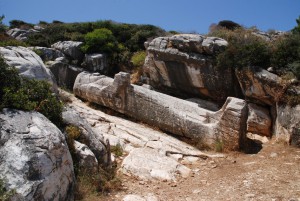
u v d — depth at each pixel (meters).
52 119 6.61
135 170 7.50
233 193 6.45
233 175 7.52
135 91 11.56
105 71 17.33
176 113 10.48
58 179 5.26
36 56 9.05
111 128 10.43
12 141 5.04
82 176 6.27
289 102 9.59
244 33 12.49
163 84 13.98
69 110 8.04
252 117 10.79
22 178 4.69
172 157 8.70
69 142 6.45
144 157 8.12
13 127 5.25
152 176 7.34
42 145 5.16
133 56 18.11
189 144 10.11
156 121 11.03
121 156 8.42
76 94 13.85
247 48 11.16
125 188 6.68
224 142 9.47
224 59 11.42
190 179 7.42
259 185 6.76
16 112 5.64
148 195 6.38
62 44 17.55
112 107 12.27
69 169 5.71
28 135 5.20
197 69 12.31
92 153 6.68
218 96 12.38
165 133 10.83
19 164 4.78
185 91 13.48
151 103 11.14
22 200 4.52
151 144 9.38
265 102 10.82
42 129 5.44
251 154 9.16
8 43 10.20
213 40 11.98
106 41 18.11
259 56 10.79
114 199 6.09
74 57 17.17
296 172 7.40
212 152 9.41
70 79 16.08
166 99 10.96
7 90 5.79
